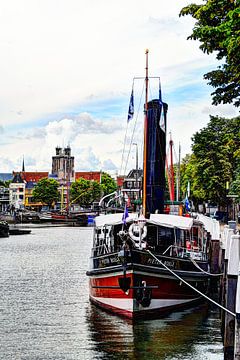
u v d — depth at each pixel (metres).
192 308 30.03
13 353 22.23
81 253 64.19
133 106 29.89
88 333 25.03
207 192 80.94
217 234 38.69
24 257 59.38
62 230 118.94
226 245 25.83
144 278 26.77
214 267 36.00
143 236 26.83
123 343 23.39
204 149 80.88
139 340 23.80
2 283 40.19
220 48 27.39
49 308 30.88
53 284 39.75
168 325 26.28
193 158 89.38
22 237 94.00
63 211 159.12
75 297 34.31
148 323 26.61
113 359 21.42
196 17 27.05
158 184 31.38
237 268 19.06
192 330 25.42
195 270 29.66
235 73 27.66
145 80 29.45
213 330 25.44
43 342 23.75
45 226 136.25
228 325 19.03
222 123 81.12
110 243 30.02
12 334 25.08
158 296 27.44
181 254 29.66
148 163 31.27
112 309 27.98
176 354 21.97
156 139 31.17
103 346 23.06
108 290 27.92
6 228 92.62
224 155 79.25
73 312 29.61
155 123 31.05
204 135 80.69
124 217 27.77
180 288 28.44
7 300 33.31
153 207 31.45
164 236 29.38
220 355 21.78
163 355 21.83
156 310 27.58
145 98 29.42
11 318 28.30
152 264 26.95
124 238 26.77
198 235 33.53
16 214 151.38
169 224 28.89
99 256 28.67
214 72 30.03
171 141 39.28
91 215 145.00
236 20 23.52
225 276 25.23
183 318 27.70
